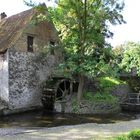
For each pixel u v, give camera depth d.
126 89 30.50
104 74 23.23
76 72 23.12
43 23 25.69
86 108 23.36
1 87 23.16
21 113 23.14
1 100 22.78
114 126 15.98
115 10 23.00
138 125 16.39
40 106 25.05
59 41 26.56
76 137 13.17
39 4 23.12
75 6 22.94
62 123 19.14
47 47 24.27
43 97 24.62
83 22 23.38
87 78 25.92
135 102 27.03
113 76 23.72
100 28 23.59
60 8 23.23
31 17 24.11
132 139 10.99
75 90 25.64
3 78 22.97
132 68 34.72
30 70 24.27
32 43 24.62
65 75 23.73
